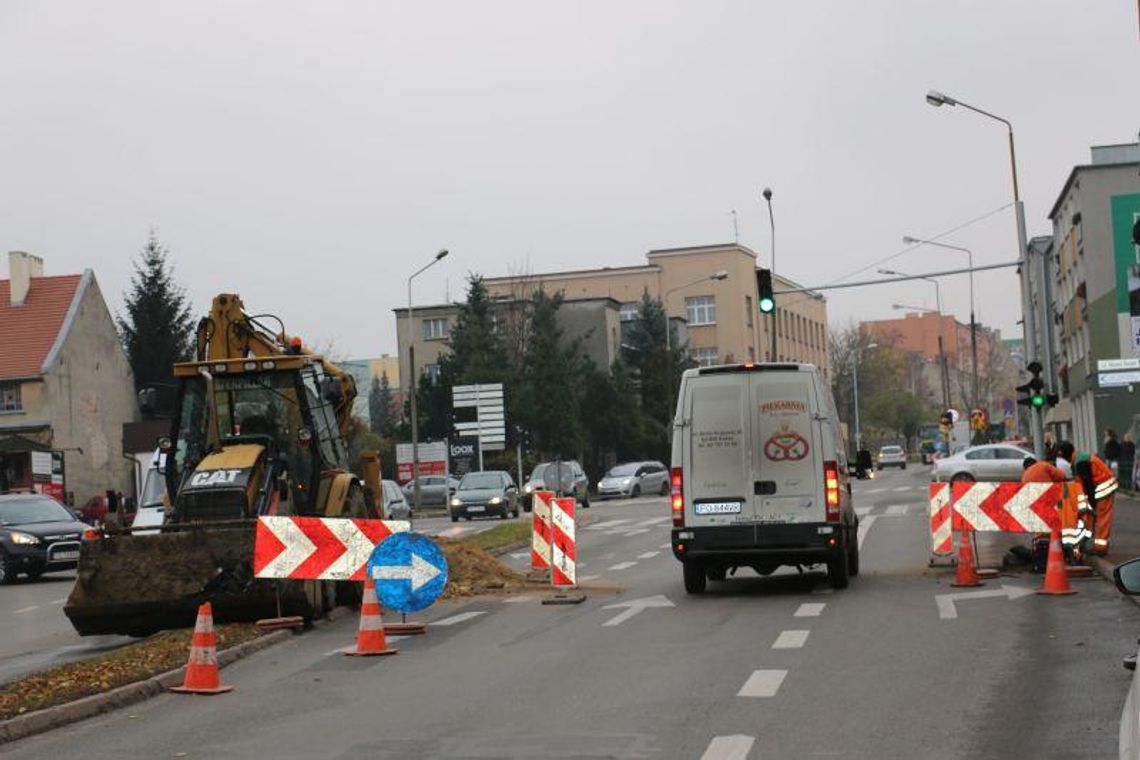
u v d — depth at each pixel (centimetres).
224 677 1289
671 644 1370
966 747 842
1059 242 7150
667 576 2292
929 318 18738
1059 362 7556
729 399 1836
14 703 1109
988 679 1091
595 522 4441
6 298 6556
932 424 13612
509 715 1008
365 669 1295
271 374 1920
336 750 902
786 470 1816
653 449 8294
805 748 852
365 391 13088
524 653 1353
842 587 1884
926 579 1989
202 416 1922
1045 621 1448
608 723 958
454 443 7288
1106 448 4622
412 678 1221
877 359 13538
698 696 1054
